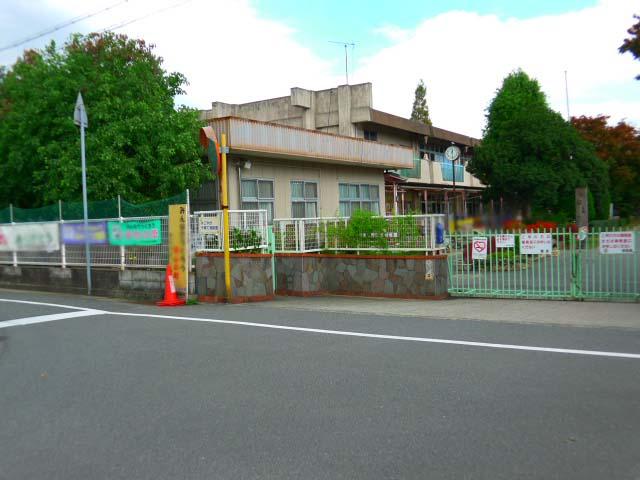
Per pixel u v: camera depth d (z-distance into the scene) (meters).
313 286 13.23
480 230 14.40
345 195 22.31
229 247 11.96
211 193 17.12
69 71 15.73
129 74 15.70
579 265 10.78
